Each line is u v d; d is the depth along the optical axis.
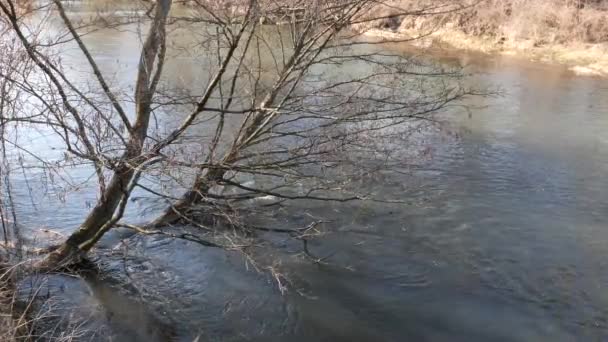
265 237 7.84
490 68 20.56
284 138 8.62
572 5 25.91
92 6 6.59
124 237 7.63
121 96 8.75
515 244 8.04
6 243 6.16
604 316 6.51
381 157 9.03
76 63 11.72
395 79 7.40
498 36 24.98
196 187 6.75
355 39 9.98
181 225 7.82
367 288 6.86
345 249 7.68
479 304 6.64
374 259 7.49
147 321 6.13
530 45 24.44
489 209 9.09
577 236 8.36
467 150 11.65
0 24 5.73
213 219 7.77
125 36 18.78
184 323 6.14
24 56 5.74
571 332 6.22
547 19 25.53
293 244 7.73
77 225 7.75
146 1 6.46
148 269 7.02
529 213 9.05
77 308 6.23
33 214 7.89
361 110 7.07
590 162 11.48
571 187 10.17
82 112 6.83
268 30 7.33
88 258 7.07
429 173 10.31
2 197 7.30
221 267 7.13
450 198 9.38
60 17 6.22
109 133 6.08
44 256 6.81
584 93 17.39
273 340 5.93
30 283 6.30
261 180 9.27
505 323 6.32
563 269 7.43
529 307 6.62
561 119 14.50
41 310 5.72
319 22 6.88
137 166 5.81
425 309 6.51
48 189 8.47
